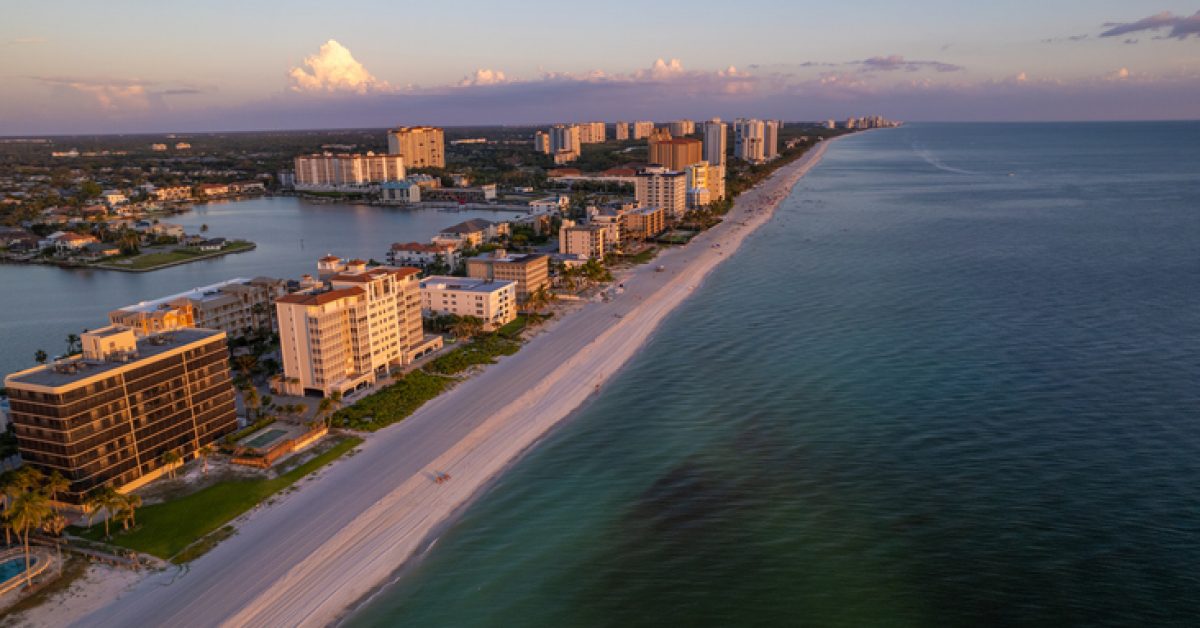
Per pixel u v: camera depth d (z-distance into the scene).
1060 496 127.88
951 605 101.94
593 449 155.00
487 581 112.06
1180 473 133.50
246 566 114.06
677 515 128.00
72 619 102.19
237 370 198.62
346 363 186.25
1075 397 169.00
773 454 148.88
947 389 177.12
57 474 124.62
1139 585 104.19
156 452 141.50
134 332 154.88
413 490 137.50
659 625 100.75
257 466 145.75
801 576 109.56
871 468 141.12
